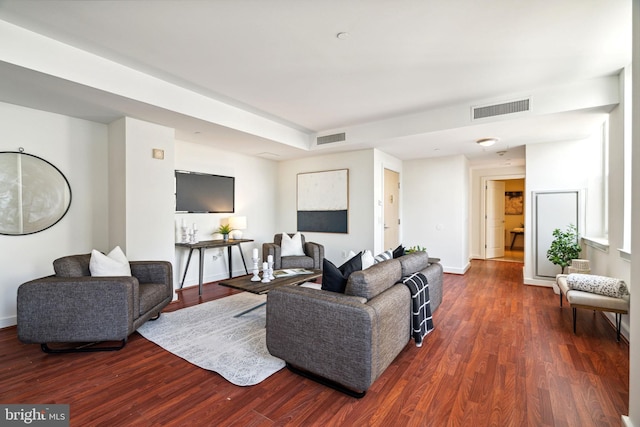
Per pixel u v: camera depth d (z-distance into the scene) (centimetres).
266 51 265
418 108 408
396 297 230
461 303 401
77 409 185
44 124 337
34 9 209
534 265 496
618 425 171
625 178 297
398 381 216
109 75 281
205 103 368
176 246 439
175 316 345
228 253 528
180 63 287
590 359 246
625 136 296
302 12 212
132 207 362
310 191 604
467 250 647
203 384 212
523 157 613
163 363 241
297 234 544
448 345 274
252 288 315
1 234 313
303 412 183
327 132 518
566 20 219
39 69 241
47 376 222
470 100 379
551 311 368
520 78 316
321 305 203
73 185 359
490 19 219
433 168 621
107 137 387
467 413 182
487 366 237
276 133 472
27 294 246
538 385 210
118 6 205
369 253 291
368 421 175
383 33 237
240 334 296
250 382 214
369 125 473
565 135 439
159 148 386
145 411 183
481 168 765
